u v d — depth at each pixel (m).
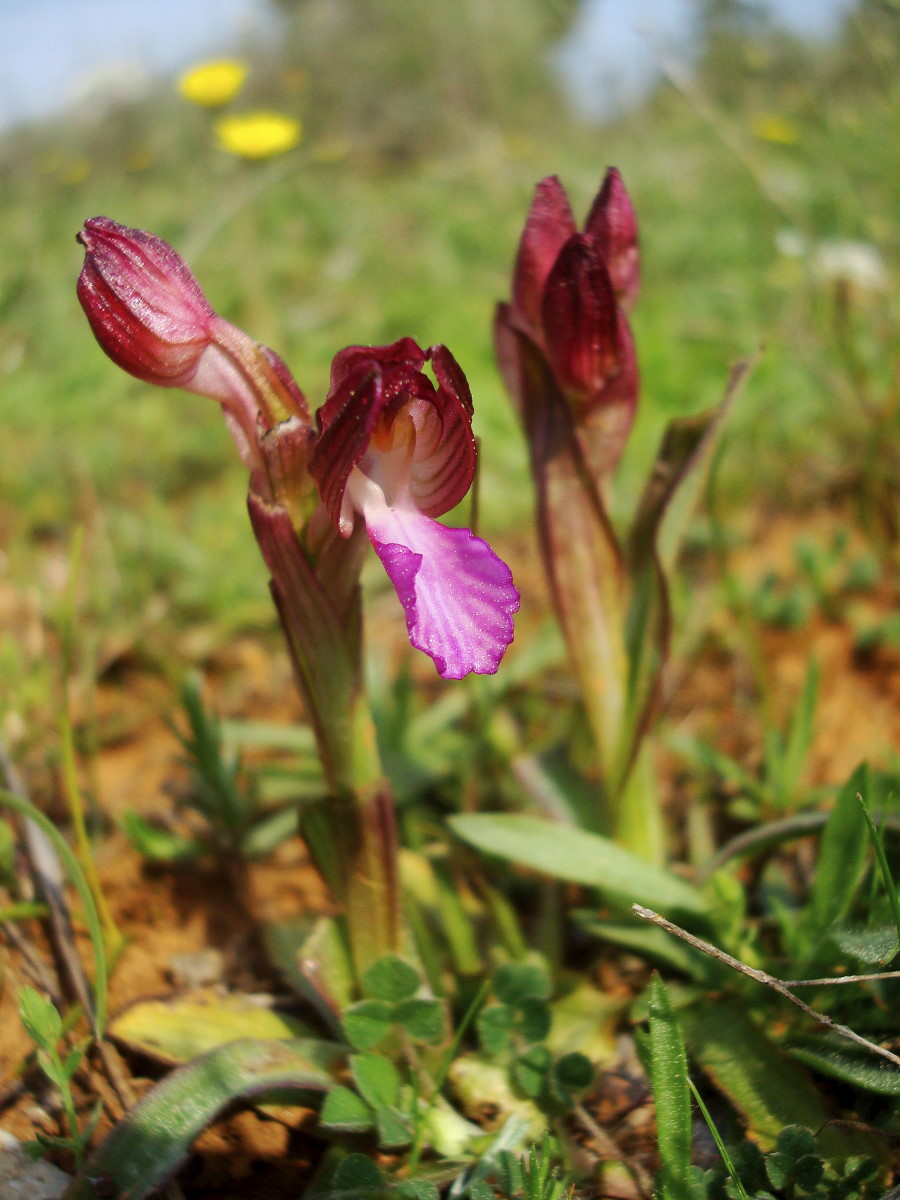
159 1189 0.11
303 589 0.12
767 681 0.20
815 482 0.25
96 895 0.15
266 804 0.18
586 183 0.50
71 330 0.37
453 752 0.19
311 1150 0.13
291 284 0.45
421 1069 0.12
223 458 0.31
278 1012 0.14
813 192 0.37
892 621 0.20
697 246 0.41
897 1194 0.11
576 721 0.16
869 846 0.14
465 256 0.46
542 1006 0.13
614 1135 0.13
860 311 0.28
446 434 0.11
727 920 0.13
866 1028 0.12
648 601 0.14
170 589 0.24
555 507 0.14
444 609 0.11
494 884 0.16
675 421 0.14
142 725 0.20
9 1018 0.14
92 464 0.29
